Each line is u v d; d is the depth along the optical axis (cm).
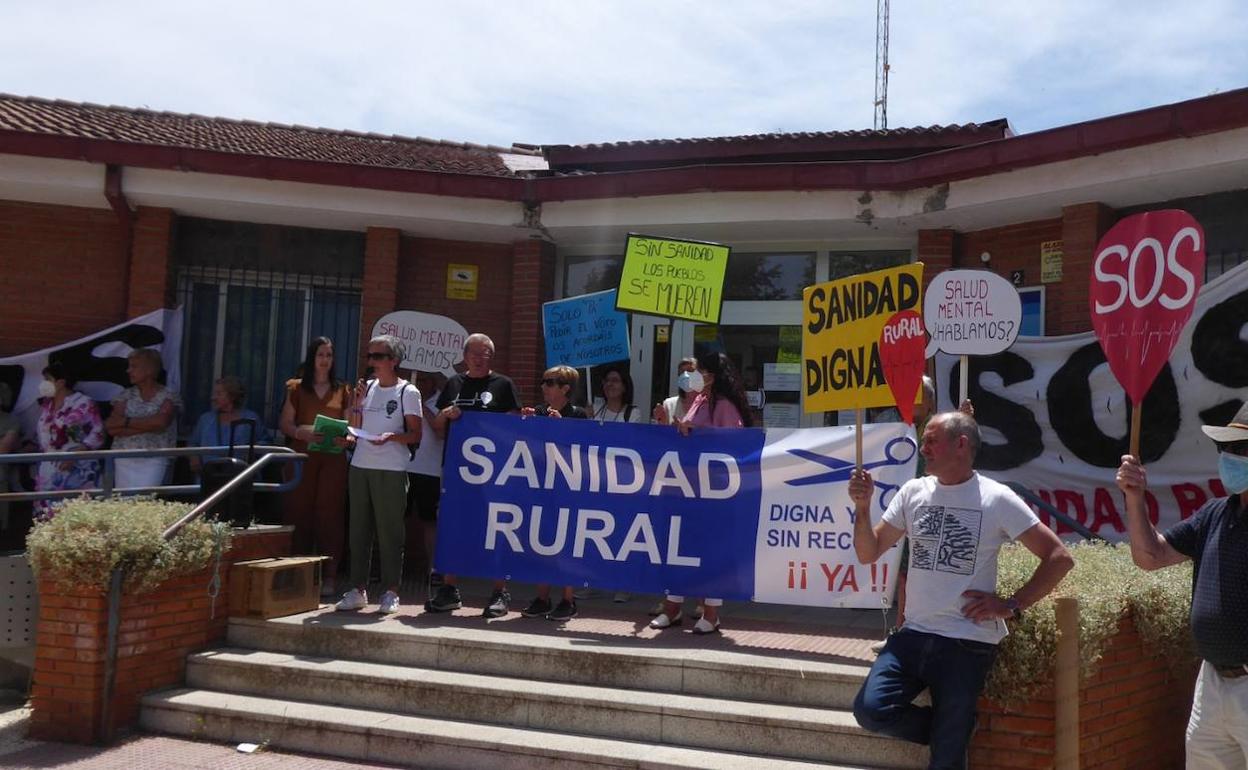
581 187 883
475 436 702
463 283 994
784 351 952
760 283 966
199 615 647
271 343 988
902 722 433
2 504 881
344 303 998
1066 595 466
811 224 873
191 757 557
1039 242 840
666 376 978
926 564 439
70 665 586
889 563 620
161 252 934
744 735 528
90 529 591
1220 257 748
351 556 700
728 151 1114
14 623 646
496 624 659
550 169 1167
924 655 432
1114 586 499
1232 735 397
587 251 992
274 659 625
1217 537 403
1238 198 740
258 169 884
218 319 981
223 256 980
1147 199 772
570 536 676
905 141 1059
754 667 559
